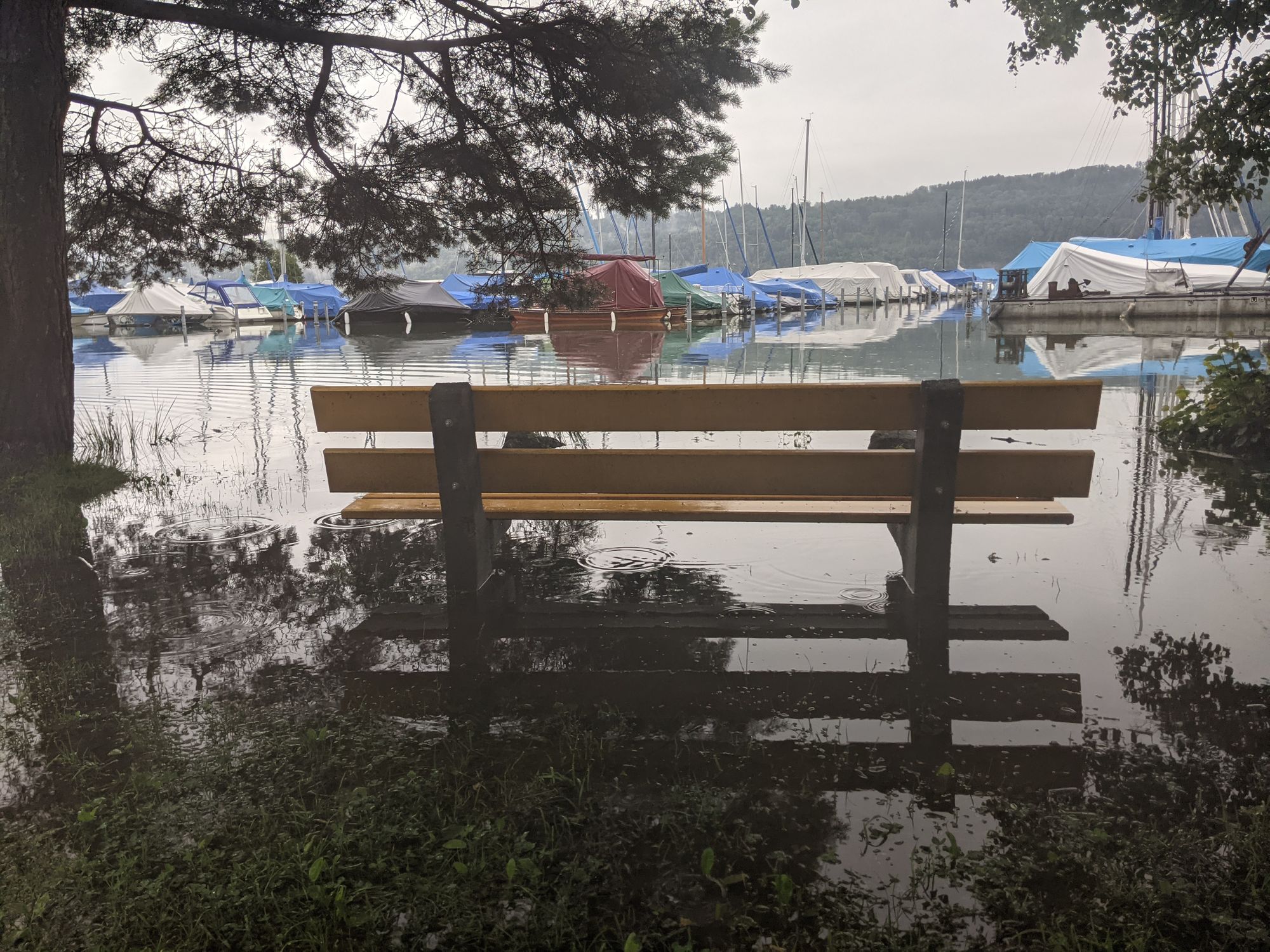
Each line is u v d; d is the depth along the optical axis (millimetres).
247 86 9781
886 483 3895
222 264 11578
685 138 10289
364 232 10961
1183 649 3402
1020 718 2875
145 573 4551
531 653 3469
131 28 9508
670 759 2666
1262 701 2961
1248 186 7980
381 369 18828
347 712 2994
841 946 1893
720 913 1990
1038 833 2268
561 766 2635
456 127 9992
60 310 7141
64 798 2516
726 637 3596
